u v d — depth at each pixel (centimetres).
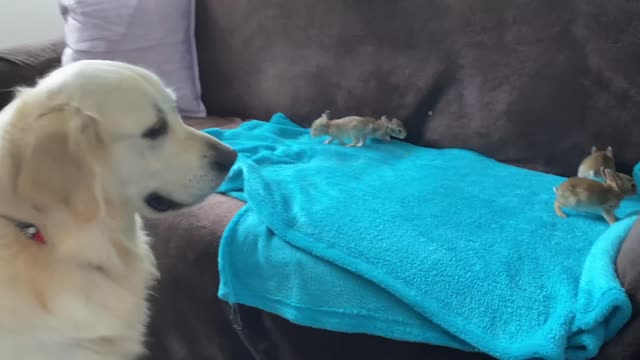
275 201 126
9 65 190
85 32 198
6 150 94
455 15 160
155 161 107
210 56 209
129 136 102
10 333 93
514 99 155
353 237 113
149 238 128
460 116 165
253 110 205
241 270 122
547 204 129
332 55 183
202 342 138
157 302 140
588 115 145
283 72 194
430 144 172
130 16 197
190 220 132
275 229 119
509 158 159
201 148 112
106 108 100
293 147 165
